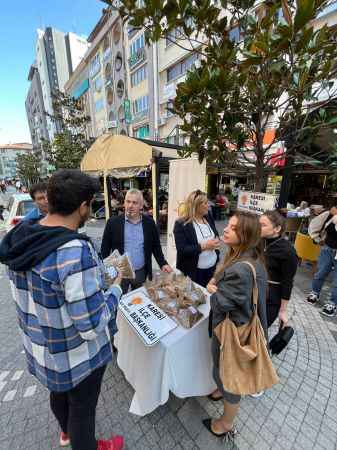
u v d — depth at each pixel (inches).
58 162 539.2
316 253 166.7
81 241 36.2
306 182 311.6
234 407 54.8
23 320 39.5
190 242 95.0
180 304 65.3
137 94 674.8
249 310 48.8
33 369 42.9
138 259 95.5
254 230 52.6
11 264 34.6
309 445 59.5
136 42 633.0
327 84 76.1
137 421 65.1
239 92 77.8
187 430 62.5
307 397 72.9
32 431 63.4
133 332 63.2
